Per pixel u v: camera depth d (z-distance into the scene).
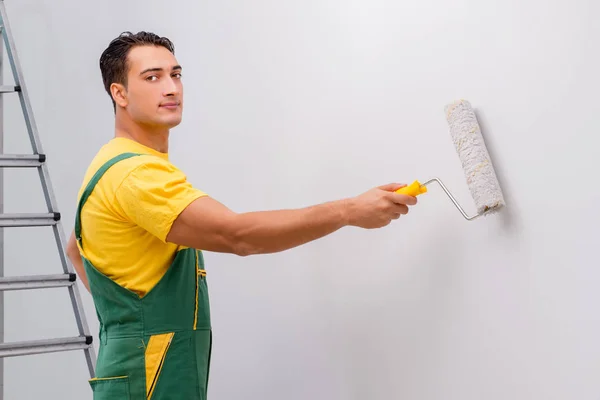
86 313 3.46
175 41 2.98
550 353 1.67
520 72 1.73
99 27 3.32
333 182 2.27
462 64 1.87
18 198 3.71
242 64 2.65
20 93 2.75
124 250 1.90
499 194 1.71
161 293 1.92
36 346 2.46
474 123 1.76
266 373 2.53
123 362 1.90
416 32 2.00
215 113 2.78
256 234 1.74
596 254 1.58
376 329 2.12
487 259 1.81
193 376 1.93
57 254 3.53
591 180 1.59
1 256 2.85
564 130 1.64
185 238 1.79
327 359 2.28
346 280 2.22
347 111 2.22
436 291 1.94
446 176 1.91
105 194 1.87
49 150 3.56
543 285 1.68
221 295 2.76
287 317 2.44
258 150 2.57
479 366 1.83
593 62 1.58
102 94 3.29
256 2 2.59
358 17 2.18
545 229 1.68
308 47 2.37
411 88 2.01
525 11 1.71
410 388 2.01
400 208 1.77
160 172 1.81
